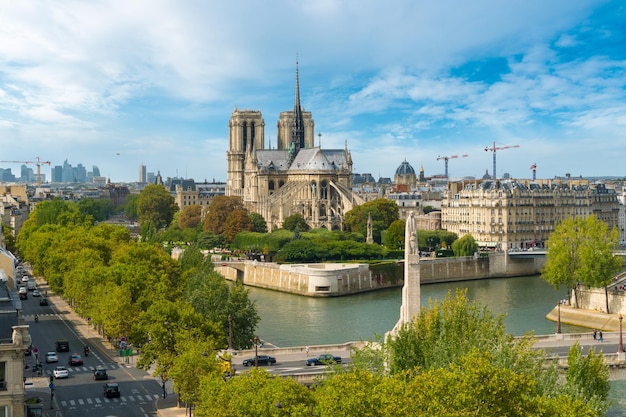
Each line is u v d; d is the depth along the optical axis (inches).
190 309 7657.5
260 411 4977.9
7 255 7568.9
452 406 4323.3
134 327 7800.2
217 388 5477.4
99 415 6594.5
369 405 4466.0
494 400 4306.1
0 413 5280.5
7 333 5374.0
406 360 5610.2
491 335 5669.3
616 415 6929.1
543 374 5610.2
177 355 6948.8
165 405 6884.8
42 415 6574.8
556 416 4397.1
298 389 5147.6
